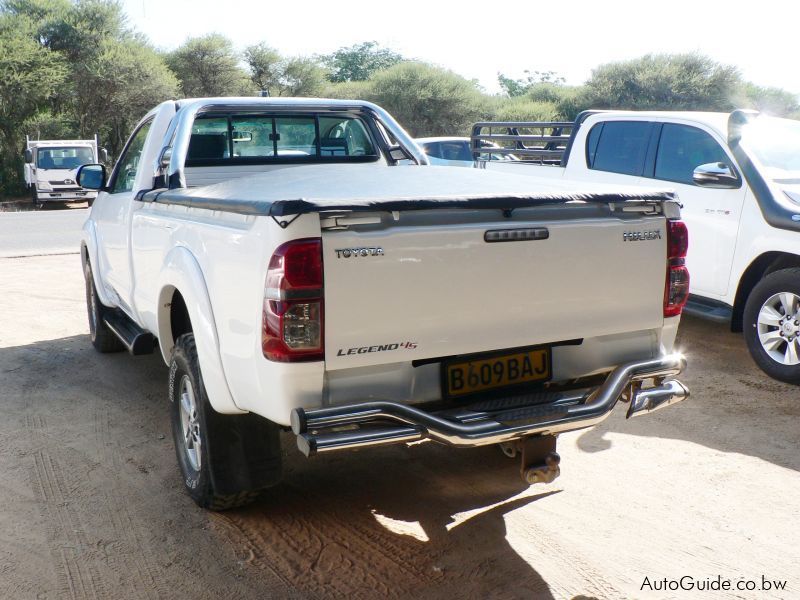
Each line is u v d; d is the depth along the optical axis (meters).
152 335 4.93
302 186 3.63
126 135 44.19
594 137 7.88
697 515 3.82
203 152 5.03
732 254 6.29
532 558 3.44
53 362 6.60
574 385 3.46
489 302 3.14
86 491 4.13
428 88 49.59
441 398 3.18
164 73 44.38
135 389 5.86
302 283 2.84
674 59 50.28
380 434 2.94
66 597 3.18
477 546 3.55
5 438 4.90
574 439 4.80
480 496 4.05
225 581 3.28
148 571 3.37
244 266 3.07
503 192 3.26
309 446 2.86
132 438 4.88
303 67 53.03
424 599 3.15
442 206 2.99
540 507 3.92
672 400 3.52
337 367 2.95
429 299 3.03
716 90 49.62
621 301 3.43
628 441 4.75
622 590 3.19
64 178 26.69
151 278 4.41
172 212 4.08
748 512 3.84
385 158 5.61
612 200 3.34
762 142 6.47
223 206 3.31
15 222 19.50
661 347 3.63
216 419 3.57
